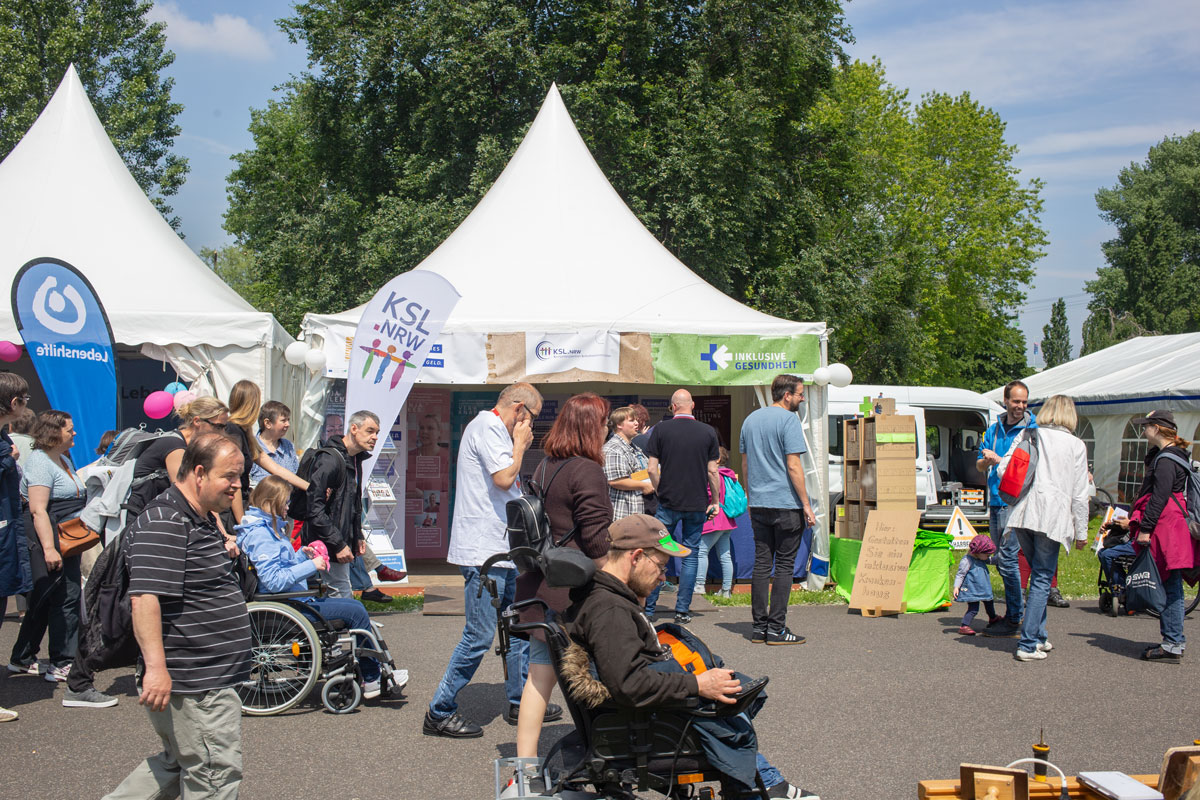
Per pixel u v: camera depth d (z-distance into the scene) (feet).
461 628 26.16
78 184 36.58
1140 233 183.52
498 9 70.44
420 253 69.00
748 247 77.25
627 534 10.99
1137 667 22.04
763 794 10.72
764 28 75.25
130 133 94.63
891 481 29.86
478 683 20.45
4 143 87.04
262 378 30.40
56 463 20.11
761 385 33.86
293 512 20.56
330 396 33.04
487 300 34.30
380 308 27.40
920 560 29.53
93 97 95.71
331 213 77.66
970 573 25.55
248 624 11.21
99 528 19.08
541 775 10.80
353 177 82.28
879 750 16.06
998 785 11.05
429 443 40.91
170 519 10.66
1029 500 22.39
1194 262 183.62
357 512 20.88
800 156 85.87
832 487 49.57
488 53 68.23
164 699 10.31
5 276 32.01
